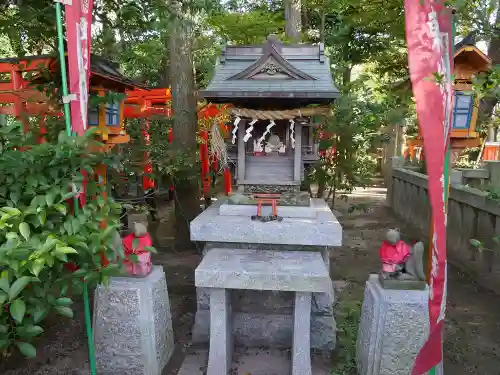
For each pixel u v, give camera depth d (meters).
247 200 3.97
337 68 6.25
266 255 3.49
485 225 4.96
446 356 3.36
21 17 3.60
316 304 3.63
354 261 5.77
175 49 5.94
